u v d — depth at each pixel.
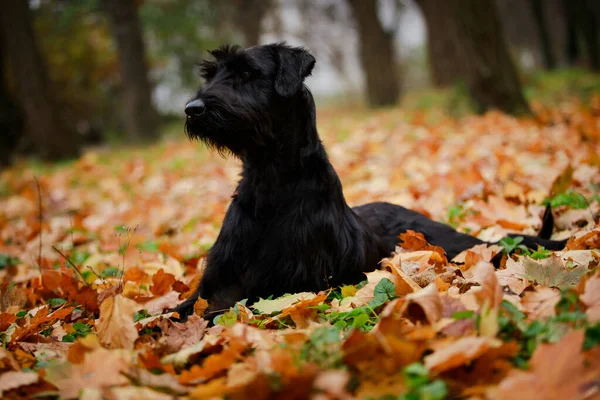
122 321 3.22
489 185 6.60
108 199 10.29
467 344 2.45
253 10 30.03
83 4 25.59
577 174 6.43
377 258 4.48
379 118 18.17
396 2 38.22
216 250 4.07
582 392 2.17
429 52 29.09
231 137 3.97
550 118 11.44
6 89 20.41
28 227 8.23
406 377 2.39
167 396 2.52
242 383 2.52
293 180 3.97
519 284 3.50
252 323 3.48
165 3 32.06
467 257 4.11
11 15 17.94
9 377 2.73
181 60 33.72
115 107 31.64
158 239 7.06
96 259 6.01
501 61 13.56
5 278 5.74
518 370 2.38
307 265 3.87
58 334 3.74
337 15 48.91
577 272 3.45
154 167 13.21
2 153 18.50
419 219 5.04
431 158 9.17
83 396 2.55
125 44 22.45
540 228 5.22
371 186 7.72
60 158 18.70
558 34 42.88
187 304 4.06
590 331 2.53
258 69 4.07
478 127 11.63
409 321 2.99
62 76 29.09
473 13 13.27
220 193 8.85
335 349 2.70
